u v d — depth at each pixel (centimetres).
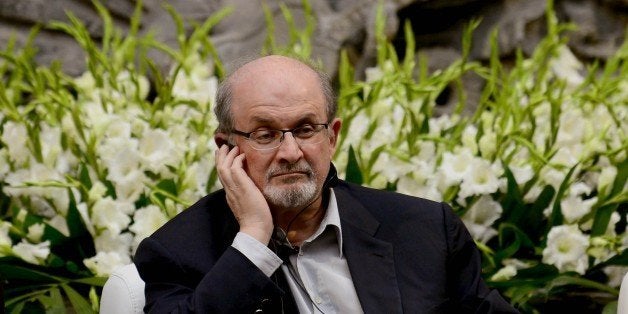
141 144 827
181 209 795
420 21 1232
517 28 1208
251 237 600
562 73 1015
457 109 953
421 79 967
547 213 838
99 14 1227
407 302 621
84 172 811
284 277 630
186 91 937
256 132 607
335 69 1193
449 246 645
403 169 841
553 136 870
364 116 898
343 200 656
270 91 605
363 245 639
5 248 766
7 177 832
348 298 630
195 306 578
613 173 830
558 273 797
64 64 1193
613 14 1254
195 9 1256
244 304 581
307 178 606
